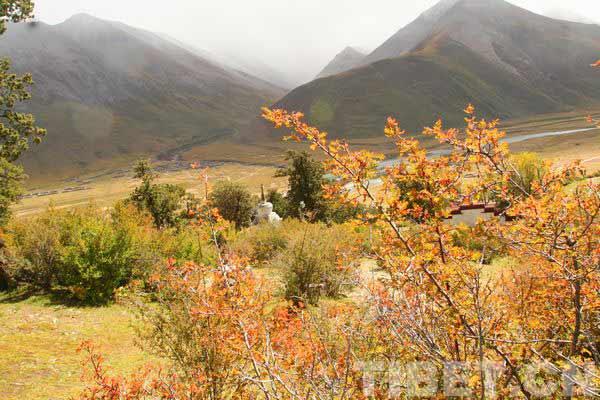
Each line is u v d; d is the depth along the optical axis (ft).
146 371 11.91
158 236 46.01
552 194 10.19
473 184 9.60
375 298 9.72
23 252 39.70
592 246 9.45
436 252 9.35
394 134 9.61
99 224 39.99
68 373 21.36
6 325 29.25
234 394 11.34
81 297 34.99
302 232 36.45
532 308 10.43
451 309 8.74
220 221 12.41
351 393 8.99
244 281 11.94
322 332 11.10
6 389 19.36
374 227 9.80
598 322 10.39
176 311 13.09
